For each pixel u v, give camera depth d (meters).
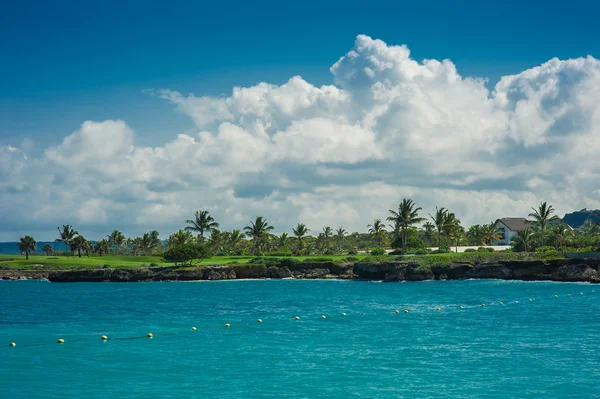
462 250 190.25
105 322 67.81
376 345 50.03
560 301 86.06
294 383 36.84
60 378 38.72
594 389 35.09
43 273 163.25
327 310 78.31
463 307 79.56
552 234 174.00
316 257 166.00
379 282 137.50
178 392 34.97
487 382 36.78
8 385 36.81
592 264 125.00
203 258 163.88
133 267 156.00
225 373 39.78
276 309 80.62
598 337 52.94
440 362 42.62
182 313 76.81
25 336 57.12
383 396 33.81
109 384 36.97
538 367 40.75
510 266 133.88
